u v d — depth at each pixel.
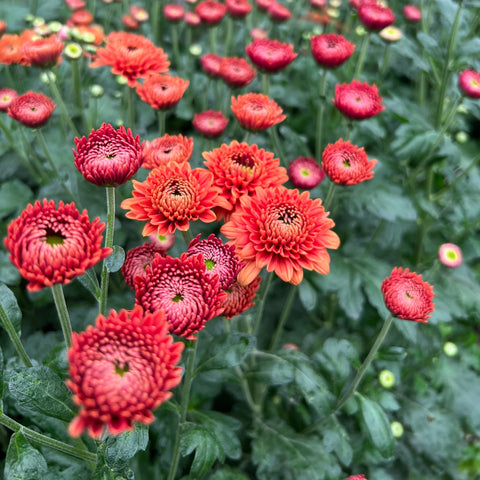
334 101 0.39
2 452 0.40
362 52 0.48
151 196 0.26
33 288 0.18
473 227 0.54
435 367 0.48
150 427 0.36
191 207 0.26
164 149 0.32
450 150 0.48
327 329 0.49
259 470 0.38
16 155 0.50
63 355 0.27
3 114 0.46
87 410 0.17
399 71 0.68
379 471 0.42
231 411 0.44
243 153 0.30
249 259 0.26
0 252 0.41
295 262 0.27
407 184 0.51
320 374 0.36
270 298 0.52
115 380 0.17
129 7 0.68
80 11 0.58
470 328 0.52
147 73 0.40
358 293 0.44
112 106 0.52
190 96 0.56
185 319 0.21
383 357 0.35
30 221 0.19
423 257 0.57
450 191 0.55
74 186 0.40
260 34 0.59
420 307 0.27
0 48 0.44
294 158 0.51
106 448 0.22
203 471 0.29
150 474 0.38
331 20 0.65
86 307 0.43
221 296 0.21
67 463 0.29
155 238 0.32
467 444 0.47
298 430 0.43
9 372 0.24
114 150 0.23
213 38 0.57
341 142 0.34
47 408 0.22
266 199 0.27
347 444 0.37
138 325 0.18
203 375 0.36
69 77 0.53
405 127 0.48
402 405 0.46
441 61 0.49
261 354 0.36
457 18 0.46
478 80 0.43
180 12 0.58
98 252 0.19
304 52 0.62
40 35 0.47
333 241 0.27
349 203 0.47
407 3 0.67
